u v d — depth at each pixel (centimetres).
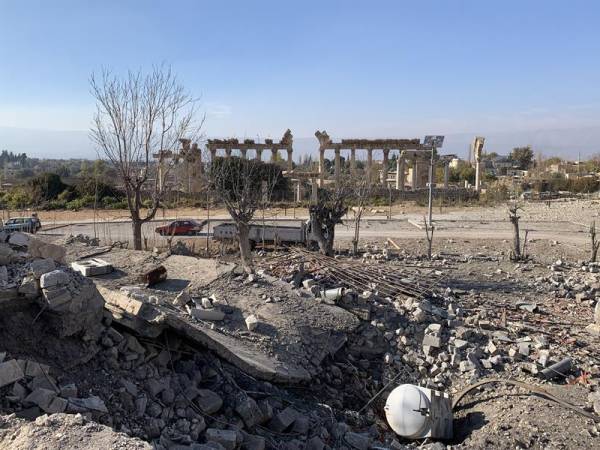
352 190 2998
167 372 845
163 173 2973
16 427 589
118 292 995
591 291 1827
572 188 6962
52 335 761
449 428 962
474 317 1430
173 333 898
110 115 2252
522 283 1973
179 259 1507
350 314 1302
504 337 1301
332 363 1164
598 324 1448
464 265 2302
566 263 2361
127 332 851
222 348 905
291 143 5897
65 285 765
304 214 4572
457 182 7944
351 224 3884
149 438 703
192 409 793
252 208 2147
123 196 5122
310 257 1844
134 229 2089
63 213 4603
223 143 5575
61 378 716
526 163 11412
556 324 1480
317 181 5822
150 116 2062
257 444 768
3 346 711
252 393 892
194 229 3381
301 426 862
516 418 948
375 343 1261
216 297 1261
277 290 1352
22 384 671
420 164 6669
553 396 1009
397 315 1366
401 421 965
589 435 884
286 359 1070
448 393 1105
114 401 729
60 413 625
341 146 5728
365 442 882
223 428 786
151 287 1293
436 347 1246
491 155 14075
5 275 786
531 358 1205
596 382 1096
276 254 2272
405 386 1005
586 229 3641
